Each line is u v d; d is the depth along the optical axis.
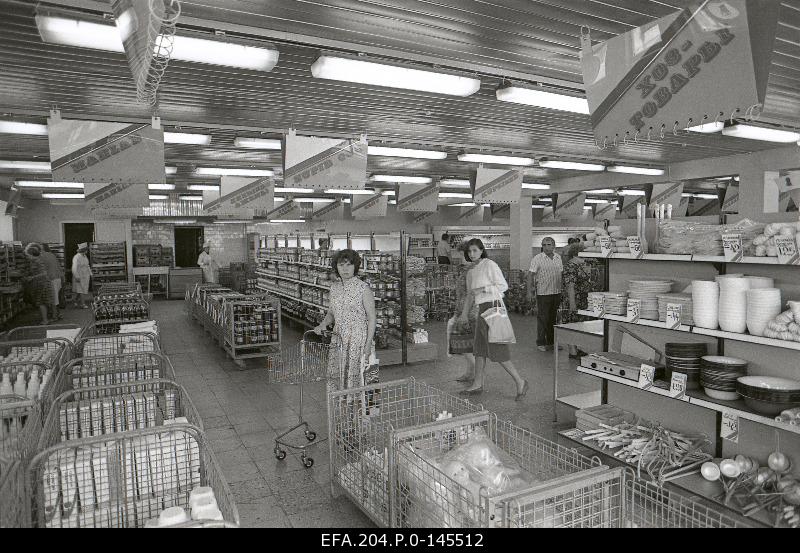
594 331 4.93
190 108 5.76
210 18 3.54
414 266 8.22
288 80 4.96
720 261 3.54
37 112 5.72
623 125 3.02
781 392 3.10
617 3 3.49
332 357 4.60
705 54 2.58
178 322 12.28
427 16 3.62
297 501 3.72
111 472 2.68
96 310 7.53
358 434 3.79
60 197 15.06
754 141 8.72
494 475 2.87
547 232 22.92
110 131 5.27
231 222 18.08
